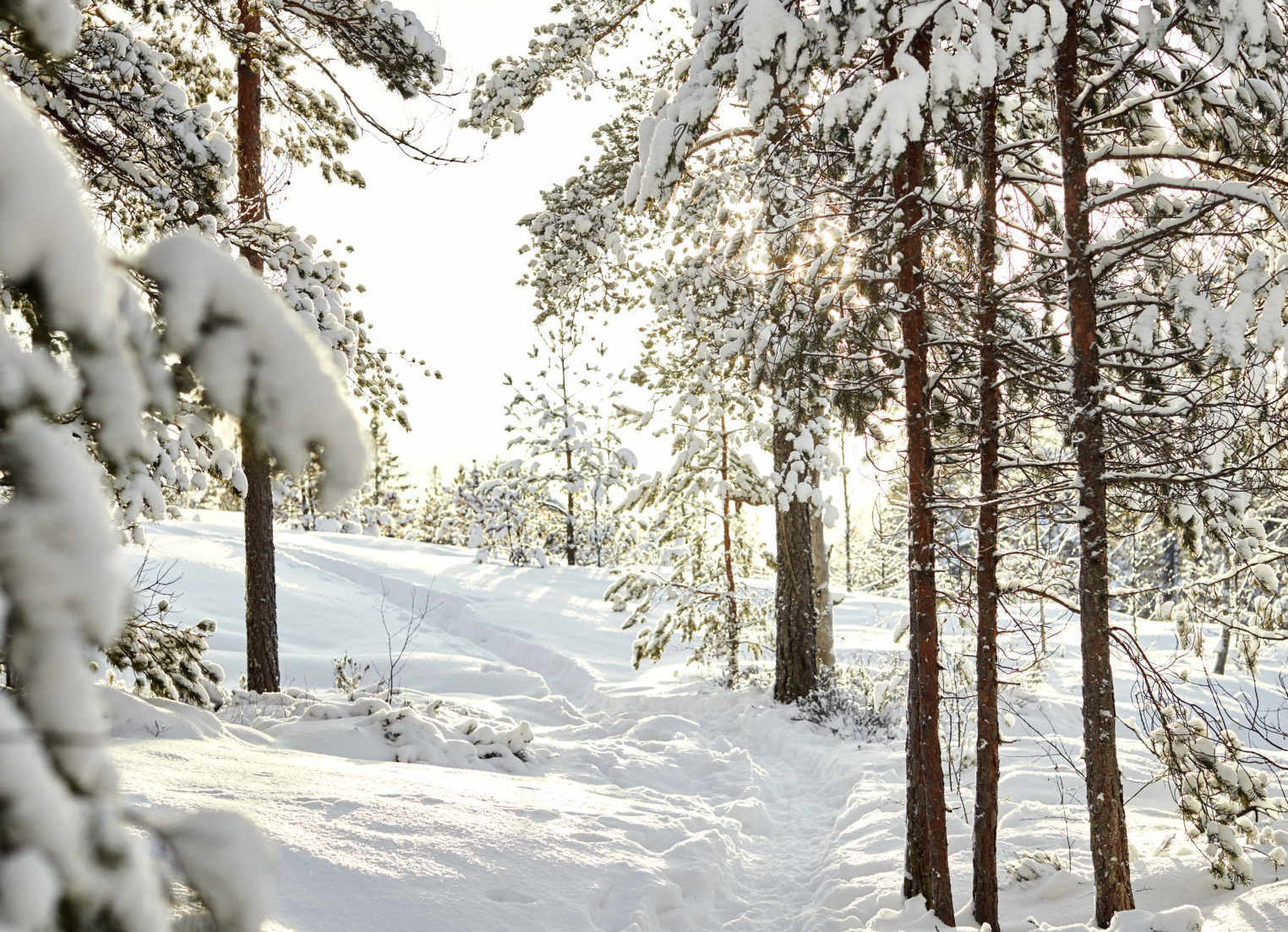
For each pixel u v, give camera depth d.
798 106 6.72
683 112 7.02
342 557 32.91
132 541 6.43
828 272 7.66
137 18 9.38
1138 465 6.36
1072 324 6.41
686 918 6.56
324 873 5.42
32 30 0.64
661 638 17.42
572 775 10.52
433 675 17.00
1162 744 6.59
